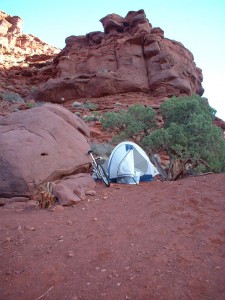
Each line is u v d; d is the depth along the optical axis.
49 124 8.08
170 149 10.16
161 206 5.45
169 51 32.16
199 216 4.87
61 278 3.11
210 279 3.05
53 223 4.72
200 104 12.35
